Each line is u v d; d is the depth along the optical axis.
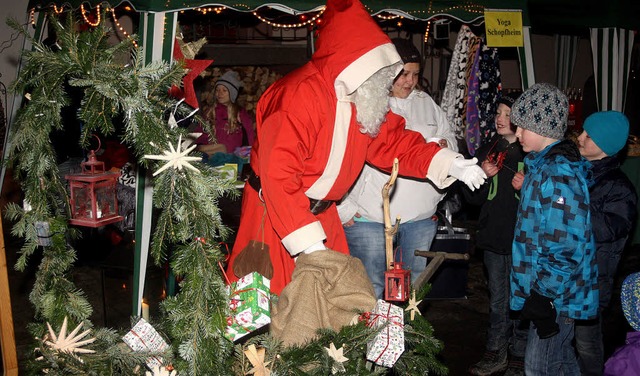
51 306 2.15
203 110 6.48
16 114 2.12
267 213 2.80
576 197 2.71
